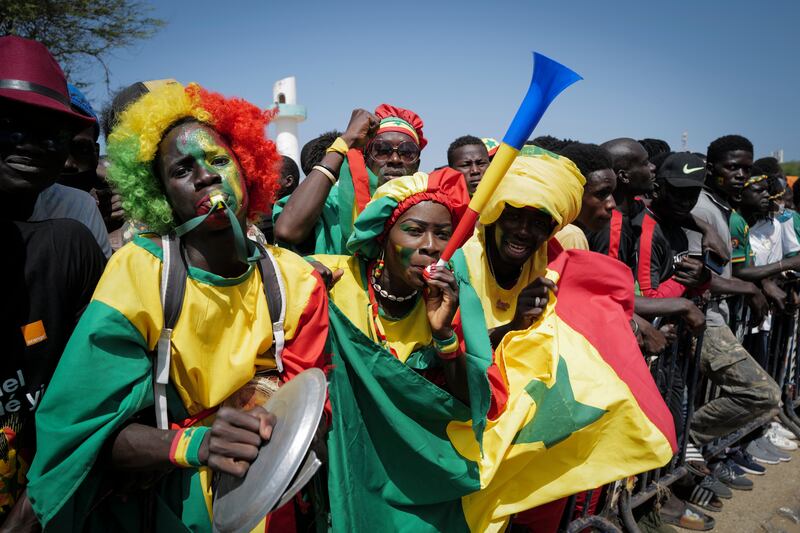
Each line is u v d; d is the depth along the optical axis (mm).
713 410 4309
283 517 2258
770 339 5461
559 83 1862
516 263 2576
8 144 1655
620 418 2523
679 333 3797
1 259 1660
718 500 4305
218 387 1688
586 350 2613
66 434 1492
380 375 2178
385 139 3594
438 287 2062
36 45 1700
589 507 3113
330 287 2205
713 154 5148
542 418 2484
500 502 2525
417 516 2367
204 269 1692
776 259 6008
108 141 1709
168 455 1497
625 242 3678
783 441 5375
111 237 3373
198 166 1631
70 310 1785
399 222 2148
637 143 3828
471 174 4582
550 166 2459
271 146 1854
